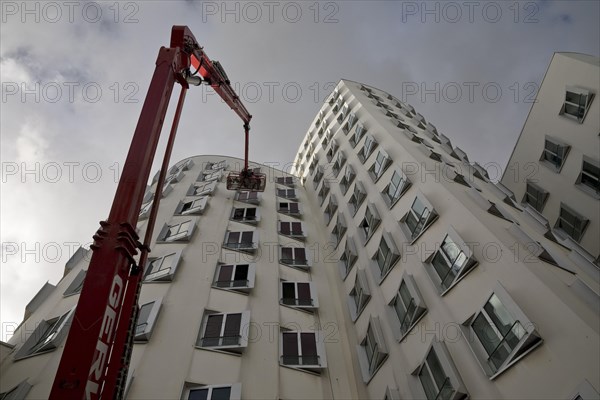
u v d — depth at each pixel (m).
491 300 12.51
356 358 18.67
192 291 19.12
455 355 13.08
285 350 17.59
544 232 19.47
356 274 21.81
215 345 16.59
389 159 23.17
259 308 19.53
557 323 10.20
